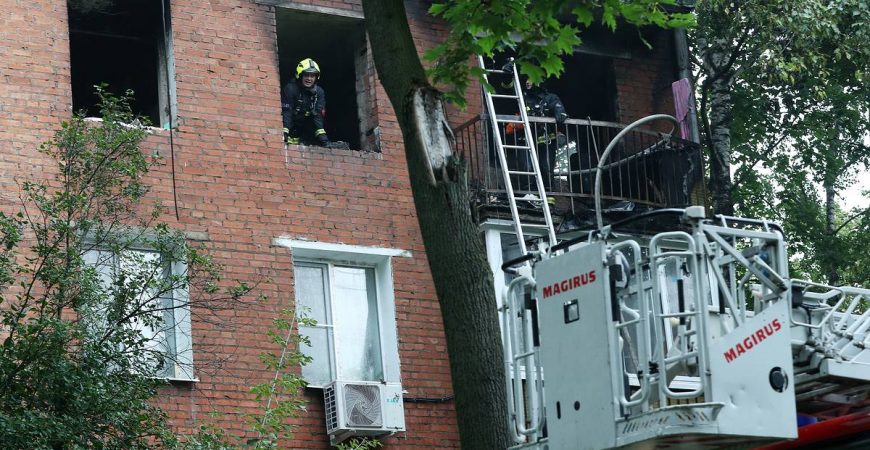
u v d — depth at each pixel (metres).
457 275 13.34
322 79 24.56
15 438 15.14
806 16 26.42
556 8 13.95
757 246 13.35
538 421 13.70
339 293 21.12
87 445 15.86
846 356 14.18
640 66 24.48
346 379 20.78
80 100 23.61
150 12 22.58
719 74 28.33
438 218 13.43
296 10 21.97
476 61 22.55
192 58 20.92
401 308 21.16
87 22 22.70
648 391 12.73
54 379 15.70
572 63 24.88
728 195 28.41
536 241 20.97
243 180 20.64
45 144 17.70
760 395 12.61
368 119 22.23
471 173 22.20
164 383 17.38
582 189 22.36
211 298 19.53
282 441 19.88
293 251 20.69
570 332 13.16
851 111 29.77
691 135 23.70
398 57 13.85
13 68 19.70
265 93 21.20
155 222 19.77
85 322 16.45
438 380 21.06
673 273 14.33
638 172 23.28
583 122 22.52
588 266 13.11
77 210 17.38
